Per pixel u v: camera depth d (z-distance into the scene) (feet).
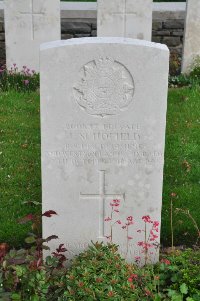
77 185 7.73
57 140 7.52
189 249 7.89
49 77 7.27
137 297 6.97
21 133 11.39
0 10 16.05
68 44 7.19
